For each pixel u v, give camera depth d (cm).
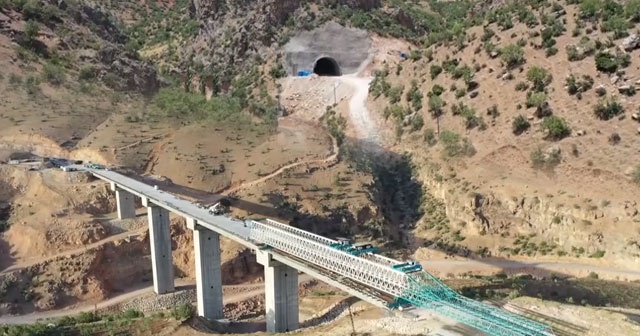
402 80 13912
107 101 15025
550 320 6209
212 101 16075
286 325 7056
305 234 6762
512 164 10031
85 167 11344
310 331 6481
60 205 10119
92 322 7569
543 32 11662
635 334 5809
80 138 13012
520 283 7812
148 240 9719
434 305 5075
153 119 14288
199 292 8225
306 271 6272
